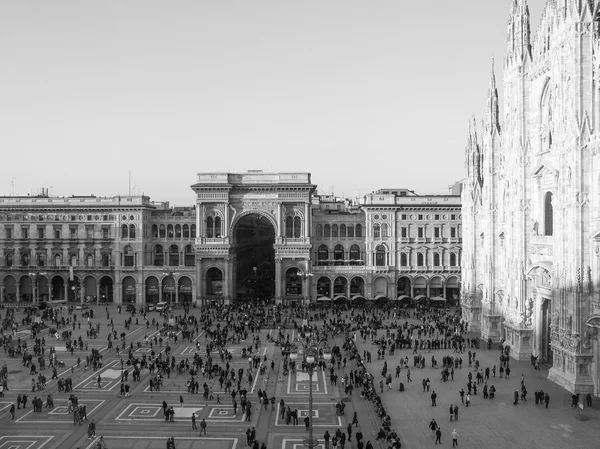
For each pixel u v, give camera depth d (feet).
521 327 242.99
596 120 193.47
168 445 138.82
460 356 249.34
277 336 293.84
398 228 416.26
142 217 418.72
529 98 244.42
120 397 190.60
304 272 404.57
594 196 191.11
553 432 154.61
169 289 420.36
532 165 240.53
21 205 421.59
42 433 156.35
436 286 414.82
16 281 423.64
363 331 292.40
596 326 187.62
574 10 196.44
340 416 170.91
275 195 409.90
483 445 145.59
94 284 427.33
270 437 154.30
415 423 163.22
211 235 412.57
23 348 258.16
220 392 196.13
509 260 256.11
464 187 336.90
